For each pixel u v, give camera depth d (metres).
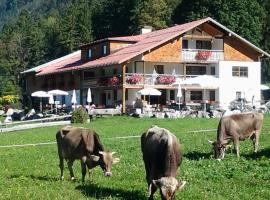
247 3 90.00
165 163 12.28
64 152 16.27
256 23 90.31
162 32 65.38
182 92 61.53
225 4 88.44
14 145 30.41
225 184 15.76
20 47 140.00
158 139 12.84
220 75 62.09
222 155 20.53
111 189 14.93
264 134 29.95
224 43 62.72
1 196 14.13
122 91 56.78
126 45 65.00
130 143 27.92
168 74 61.09
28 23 168.62
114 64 56.44
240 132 21.20
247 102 56.81
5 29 173.25
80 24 124.62
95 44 66.69
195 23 60.75
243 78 63.19
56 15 190.62
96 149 15.47
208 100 62.19
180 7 94.38
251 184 15.77
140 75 57.69
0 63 138.75
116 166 19.56
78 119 45.25
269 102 57.59
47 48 136.00
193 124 39.38
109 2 120.81
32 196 14.17
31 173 18.72
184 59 60.47
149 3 107.12
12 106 87.88
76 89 68.00
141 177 17.00
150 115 48.06
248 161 19.77
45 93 63.56
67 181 16.30
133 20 108.56
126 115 49.81
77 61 72.56
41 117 59.03
